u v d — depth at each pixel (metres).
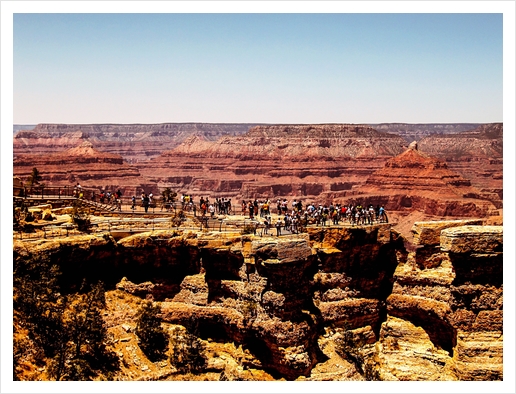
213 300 60.47
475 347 55.56
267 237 59.03
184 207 75.38
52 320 54.25
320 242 62.88
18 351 51.53
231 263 60.44
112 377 53.28
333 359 58.62
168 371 55.16
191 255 61.56
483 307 56.16
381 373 60.06
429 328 62.06
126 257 61.38
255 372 56.75
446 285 60.94
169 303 60.94
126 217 70.69
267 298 56.25
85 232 62.06
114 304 59.31
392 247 66.12
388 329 63.16
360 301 63.22
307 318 58.09
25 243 55.81
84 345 54.81
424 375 59.22
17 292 53.88
